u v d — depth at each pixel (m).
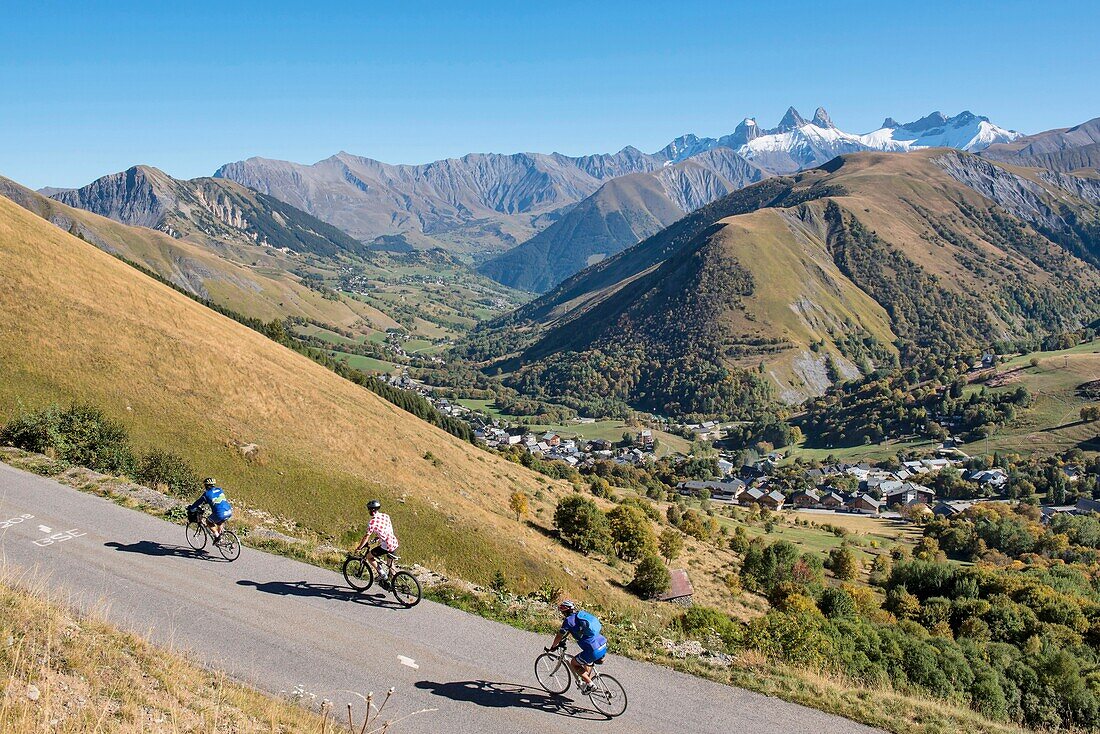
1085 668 41.31
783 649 21.62
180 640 16.05
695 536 127.19
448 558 64.88
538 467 162.75
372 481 72.75
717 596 84.88
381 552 19.98
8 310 63.97
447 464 97.12
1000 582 86.12
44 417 35.41
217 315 111.75
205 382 73.75
